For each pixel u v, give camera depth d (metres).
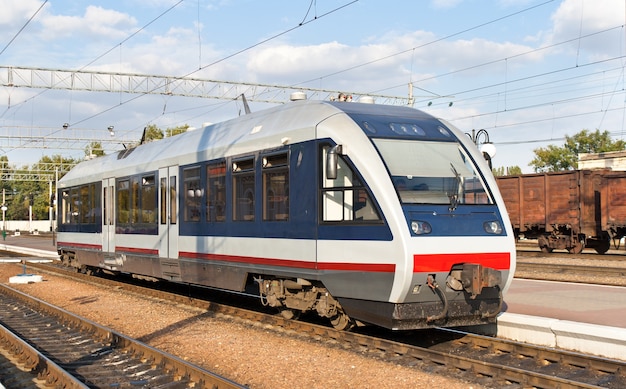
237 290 11.83
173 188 14.20
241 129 12.10
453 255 8.83
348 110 9.98
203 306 13.69
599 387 6.71
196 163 13.23
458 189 9.46
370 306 9.17
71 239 20.88
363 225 9.09
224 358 9.06
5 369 8.88
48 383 8.03
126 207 16.70
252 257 11.30
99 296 16.44
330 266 9.56
